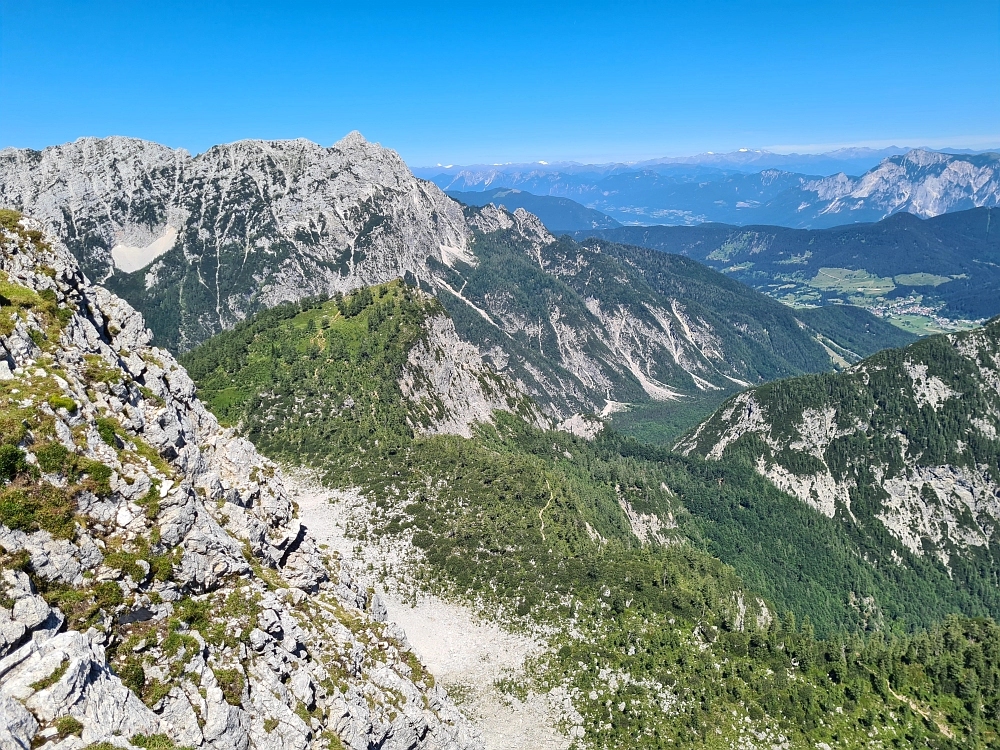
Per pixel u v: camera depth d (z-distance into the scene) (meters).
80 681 34.31
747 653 107.75
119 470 47.69
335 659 55.88
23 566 38.25
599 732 91.19
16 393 46.50
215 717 40.91
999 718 101.19
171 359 74.69
